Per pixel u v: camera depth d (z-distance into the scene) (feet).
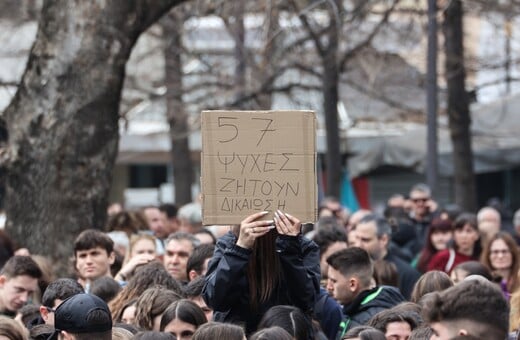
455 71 107.34
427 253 79.05
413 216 98.02
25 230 72.23
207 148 38.93
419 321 43.32
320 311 50.42
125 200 174.19
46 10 72.28
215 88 133.18
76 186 71.82
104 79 71.26
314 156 38.86
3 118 73.77
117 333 40.42
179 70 120.78
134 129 139.03
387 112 137.90
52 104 71.61
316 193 38.83
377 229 67.36
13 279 54.08
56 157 71.67
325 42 127.24
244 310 39.86
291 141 38.91
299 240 39.09
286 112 38.93
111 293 51.98
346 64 116.67
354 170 129.70
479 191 166.30
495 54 130.72
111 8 71.05
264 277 39.47
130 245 64.23
